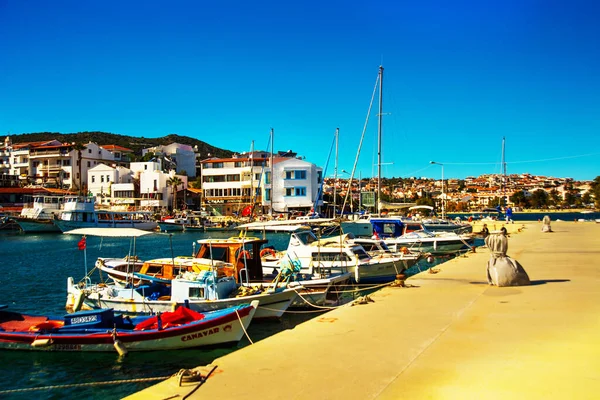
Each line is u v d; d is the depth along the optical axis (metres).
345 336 11.09
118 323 15.40
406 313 13.46
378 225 43.50
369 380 8.03
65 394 12.22
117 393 12.26
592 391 7.20
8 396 12.12
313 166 90.50
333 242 27.95
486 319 12.25
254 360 9.35
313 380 8.12
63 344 14.49
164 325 14.77
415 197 180.12
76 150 110.06
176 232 75.38
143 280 19.89
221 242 21.16
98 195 103.56
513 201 197.75
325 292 19.88
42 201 78.44
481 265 25.36
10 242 59.28
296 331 11.70
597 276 19.14
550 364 8.52
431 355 9.37
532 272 20.81
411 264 28.12
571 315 12.29
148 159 118.38
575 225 63.22
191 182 115.12
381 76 55.59
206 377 8.38
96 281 28.97
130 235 18.39
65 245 55.41
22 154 113.69
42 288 27.28
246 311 14.81
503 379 7.83
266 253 27.62
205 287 17.56
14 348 14.77
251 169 87.38
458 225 54.34
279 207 87.06
